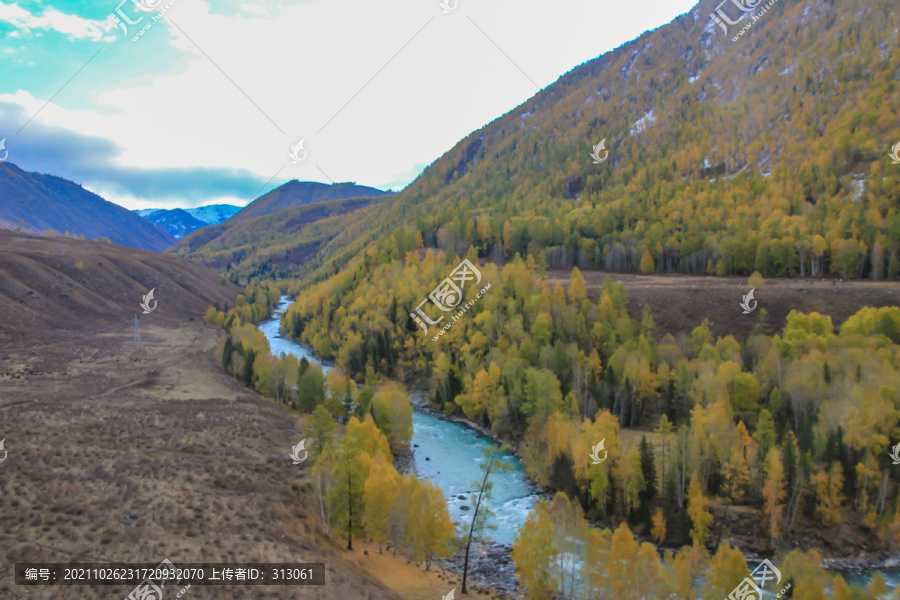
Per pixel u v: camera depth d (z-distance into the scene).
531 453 75.88
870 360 77.81
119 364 114.75
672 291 131.75
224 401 88.44
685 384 86.06
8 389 86.38
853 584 50.44
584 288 125.50
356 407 88.44
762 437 66.69
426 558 49.91
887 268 123.44
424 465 79.56
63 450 55.06
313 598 35.41
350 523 48.72
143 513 42.94
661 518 58.22
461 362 109.50
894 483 60.41
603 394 88.81
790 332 96.62
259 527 44.97
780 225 145.12
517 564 46.62
